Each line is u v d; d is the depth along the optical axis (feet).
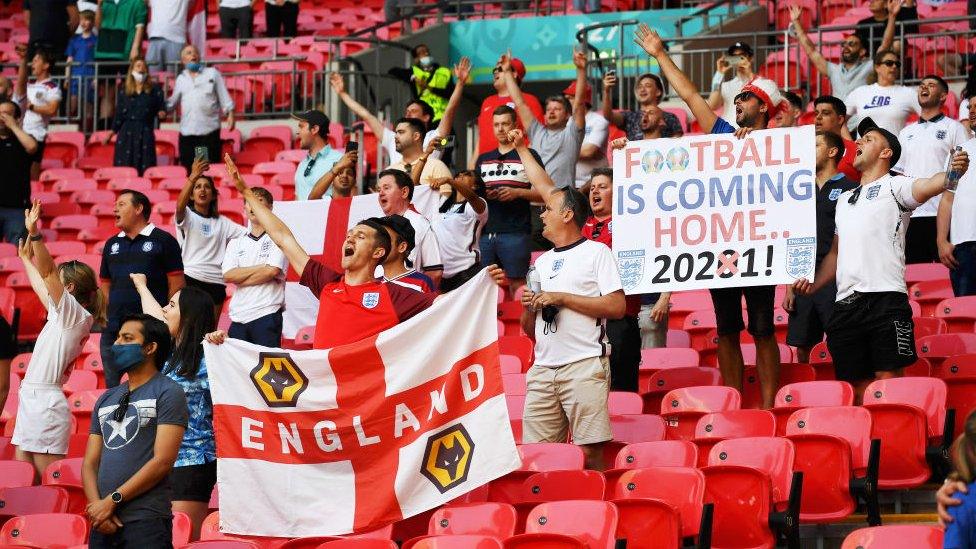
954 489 29.89
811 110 92.63
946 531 29.91
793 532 45.03
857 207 53.36
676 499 45.09
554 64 120.78
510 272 71.00
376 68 114.01
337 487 45.24
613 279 48.85
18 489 51.08
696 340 70.03
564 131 72.38
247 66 119.34
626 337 57.57
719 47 110.42
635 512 43.32
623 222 55.11
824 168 58.18
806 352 62.28
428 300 47.60
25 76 104.22
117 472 41.83
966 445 29.81
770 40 113.80
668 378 60.29
